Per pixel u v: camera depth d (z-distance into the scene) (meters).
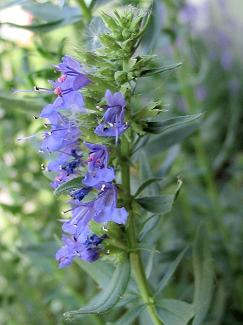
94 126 0.22
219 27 0.56
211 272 0.24
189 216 0.38
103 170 0.21
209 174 0.39
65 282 0.32
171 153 0.30
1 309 0.37
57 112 0.21
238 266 0.37
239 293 0.36
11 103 0.27
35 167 0.36
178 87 0.39
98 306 0.21
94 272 0.25
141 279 0.24
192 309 0.24
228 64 0.55
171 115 0.46
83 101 0.21
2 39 0.31
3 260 0.36
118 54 0.21
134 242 0.23
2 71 0.34
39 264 0.31
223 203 0.43
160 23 0.26
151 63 0.22
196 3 0.56
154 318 0.24
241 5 0.56
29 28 0.28
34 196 0.36
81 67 0.21
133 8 0.22
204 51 0.55
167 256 0.31
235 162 0.49
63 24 0.28
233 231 0.40
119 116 0.21
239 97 0.53
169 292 0.32
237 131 0.52
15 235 0.36
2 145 0.36
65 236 0.23
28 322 0.37
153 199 0.22
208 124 0.50
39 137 0.27
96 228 0.22
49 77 0.29
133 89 0.22
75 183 0.21
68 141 0.22
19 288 0.36
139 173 0.26
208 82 0.54
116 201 0.22
